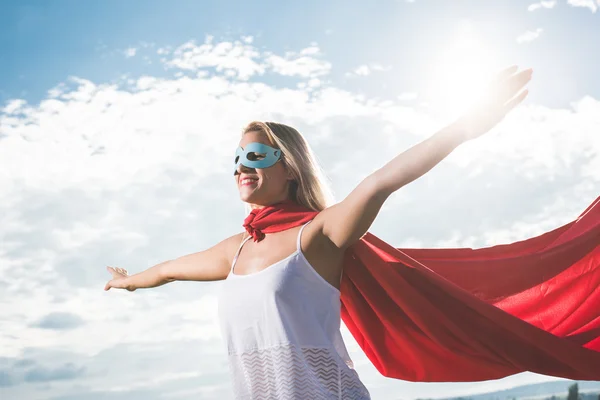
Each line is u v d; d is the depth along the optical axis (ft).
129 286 12.55
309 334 9.36
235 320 9.67
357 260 10.83
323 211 9.69
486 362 11.19
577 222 11.89
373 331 11.45
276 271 9.46
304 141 10.71
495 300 11.55
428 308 10.78
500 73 8.42
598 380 10.76
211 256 11.17
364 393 9.66
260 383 9.46
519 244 11.86
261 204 10.51
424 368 11.59
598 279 11.44
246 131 10.69
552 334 10.72
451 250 11.82
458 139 8.51
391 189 8.84
